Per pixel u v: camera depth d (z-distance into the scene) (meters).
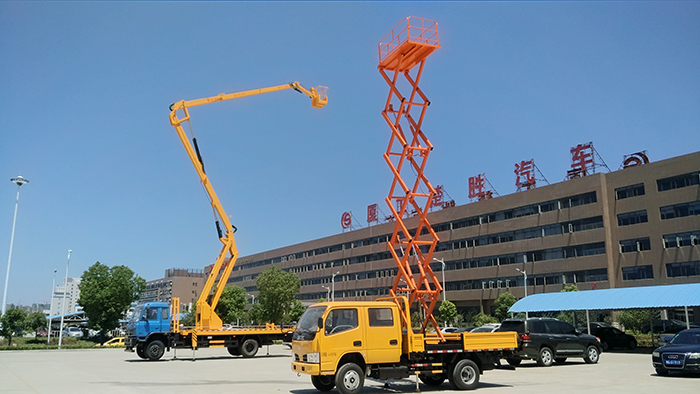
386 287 80.62
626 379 17.42
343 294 90.38
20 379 18.20
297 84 32.09
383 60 17.05
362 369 14.29
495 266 65.81
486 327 30.23
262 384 16.75
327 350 13.60
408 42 15.84
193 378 18.59
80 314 70.50
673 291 31.30
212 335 29.25
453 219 72.75
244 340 30.20
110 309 50.38
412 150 16.77
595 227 55.78
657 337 41.56
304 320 14.68
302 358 14.09
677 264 48.66
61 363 26.12
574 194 58.31
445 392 14.81
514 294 63.06
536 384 16.34
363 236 87.94
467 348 15.55
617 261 53.56
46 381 17.53
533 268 61.38
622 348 34.97
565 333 23.67
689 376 18.11
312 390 15.21
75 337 61.84
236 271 127.81
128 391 14.82
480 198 70.50
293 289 78.38
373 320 14.54
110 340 48.78
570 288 53.91
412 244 16.27
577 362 24.66
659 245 50.34
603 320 51.53
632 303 31.98
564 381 17.06
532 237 62.22
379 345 14.44
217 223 31.47
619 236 53.91
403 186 16.45
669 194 50.22
